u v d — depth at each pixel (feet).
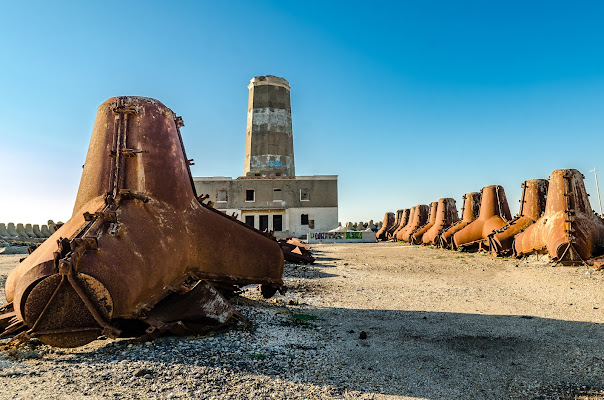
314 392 13.37
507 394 13.65
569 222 45.83
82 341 15.29
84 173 21.49
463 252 73.15
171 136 22.88
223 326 20.26
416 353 17.72
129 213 18.80
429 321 23.72
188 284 22.91
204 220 23.12
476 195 83.05
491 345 18.88
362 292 34.09
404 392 13.71
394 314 25.70
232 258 23.81
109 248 16.48
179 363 14.88
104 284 15.37
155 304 18.20
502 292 33.55
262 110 155.74
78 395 12.05
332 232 130.52
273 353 16.97
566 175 49.08
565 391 13.82
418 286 37.29
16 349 15.87
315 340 19.49
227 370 14.60
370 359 16.92
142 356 15.43
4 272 44.98
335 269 51.57
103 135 21.66
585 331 20.86
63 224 20.84
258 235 26.07
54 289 15.03
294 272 48.06
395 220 160.04
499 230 61.36
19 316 15.76
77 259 15.14
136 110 21.75
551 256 47.11
